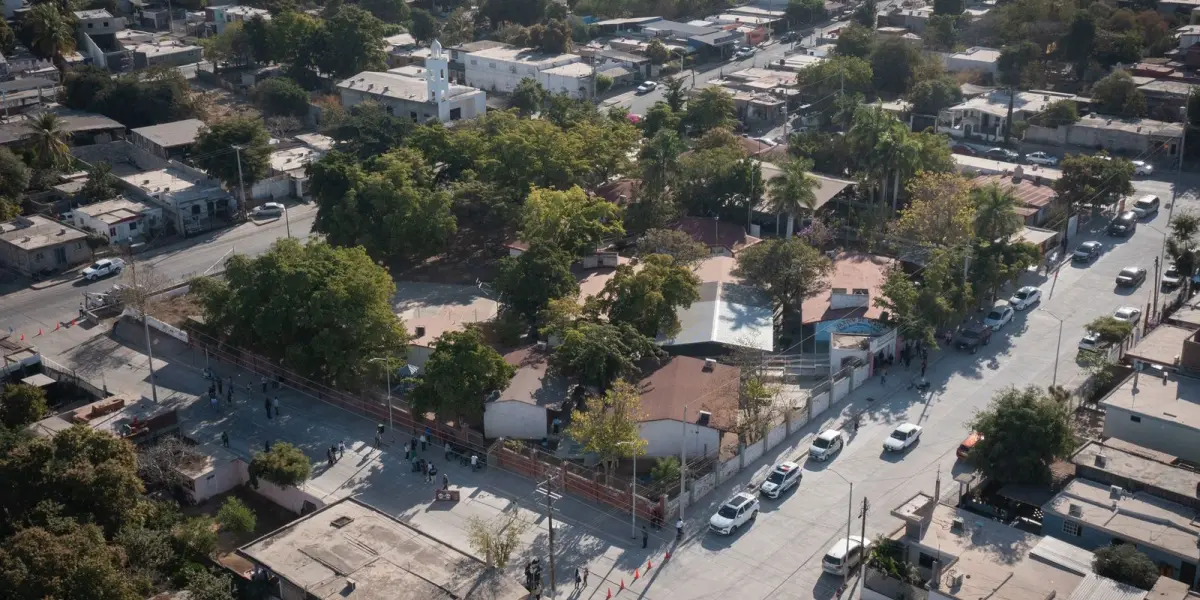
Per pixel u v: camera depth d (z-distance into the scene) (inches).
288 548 3828.7
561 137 7012.8
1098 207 7027.6
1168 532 3676.2
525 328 5487.2
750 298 5679.1
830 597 3789.4
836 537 4111.7
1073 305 5905.5
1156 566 3531.0
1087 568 3518.7
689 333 5359.3
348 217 6373.0
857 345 5177.2
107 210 7135.8
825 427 4832.7
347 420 5029.5
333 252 5359.3
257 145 7440.9
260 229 7278.5
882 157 6599.4
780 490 4352.9
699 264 6067.9
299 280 5103.3
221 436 4884.4
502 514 4301.2
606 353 4773.6
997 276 5654.5
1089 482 4018.2
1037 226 6806.1
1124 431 4439.0
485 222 6924.2
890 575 3590.1
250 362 5418.3
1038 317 5787.4
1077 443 4325.8
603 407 4375.0
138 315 5984.3
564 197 6063.0
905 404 5000.0
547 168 6791.3
